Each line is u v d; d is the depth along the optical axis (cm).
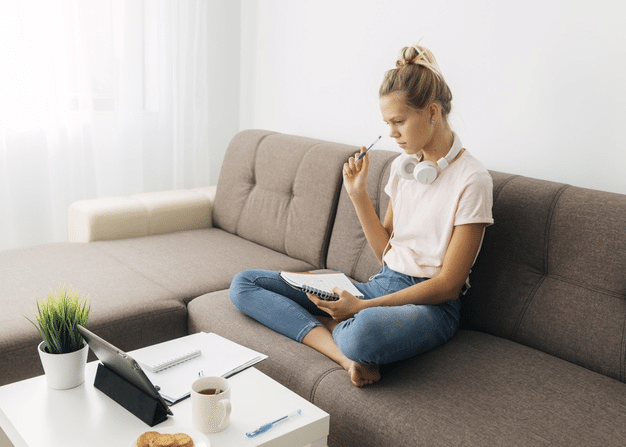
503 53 206
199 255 232
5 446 143
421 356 159
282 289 184
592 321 156
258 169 255
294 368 157
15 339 160
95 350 129
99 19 284
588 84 187
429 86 159
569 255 163
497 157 214
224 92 329
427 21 227
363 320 147
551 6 192
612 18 179
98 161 299
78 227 245
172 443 107
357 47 256
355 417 140
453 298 164
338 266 218
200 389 122
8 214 279
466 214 160
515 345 167
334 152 228
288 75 294
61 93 281
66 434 116
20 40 265
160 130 318
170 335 192
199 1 309
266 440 116
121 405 126
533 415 132
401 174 174
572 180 195
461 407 135
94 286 195
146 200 256
